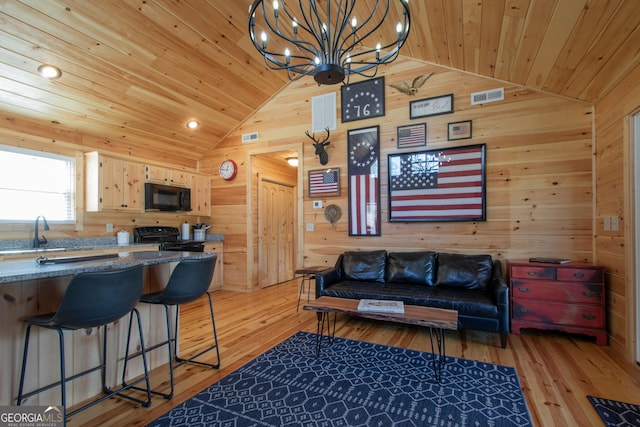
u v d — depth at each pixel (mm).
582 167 3258
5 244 3354
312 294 4832
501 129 3576
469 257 3463
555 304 2973
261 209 5531
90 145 4125
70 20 2736
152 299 2150
